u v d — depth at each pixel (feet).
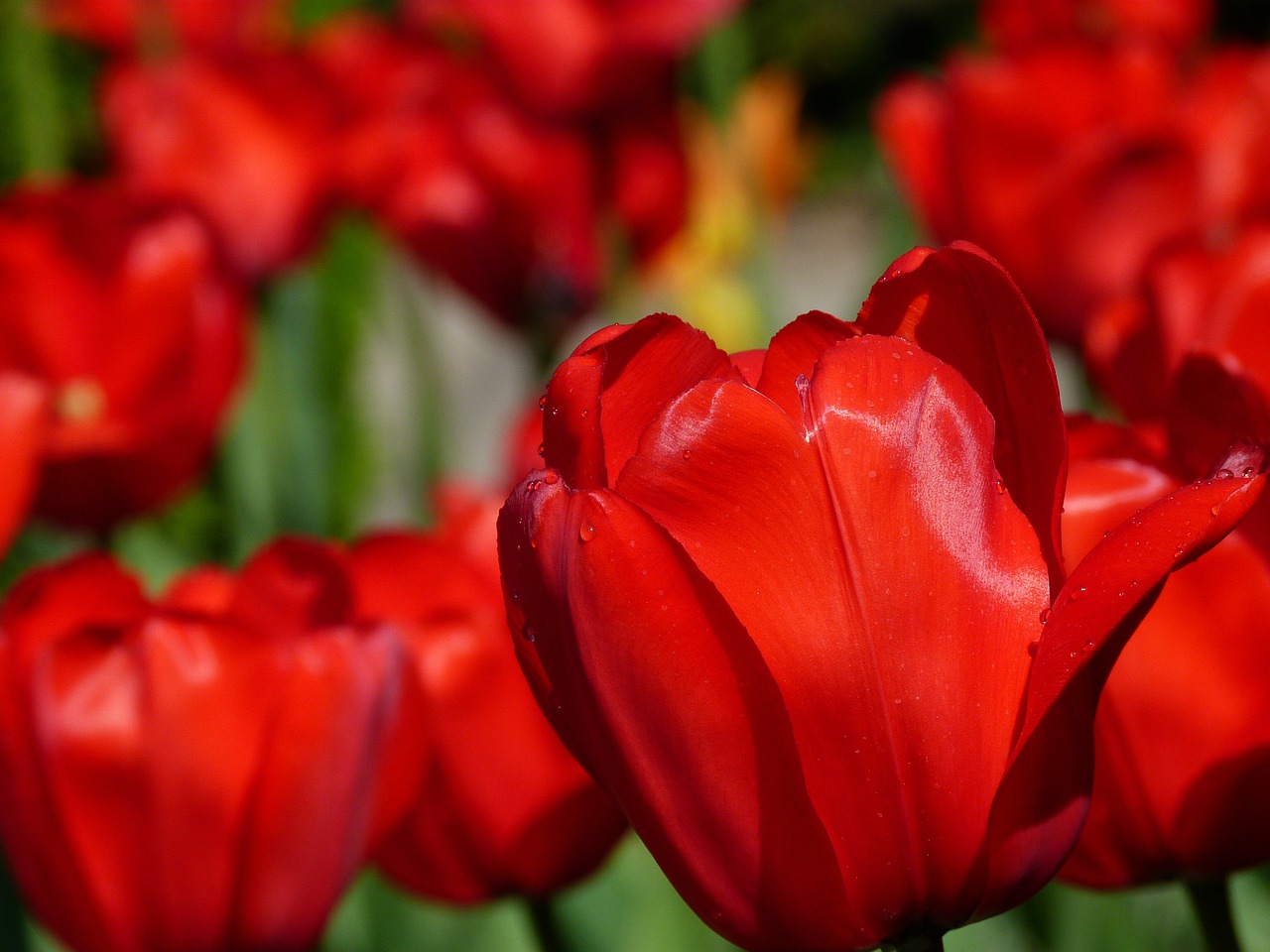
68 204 3.05
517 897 2.07
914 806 1.61
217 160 3.86
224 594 2.09
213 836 1.94
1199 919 1.84
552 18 3.87
